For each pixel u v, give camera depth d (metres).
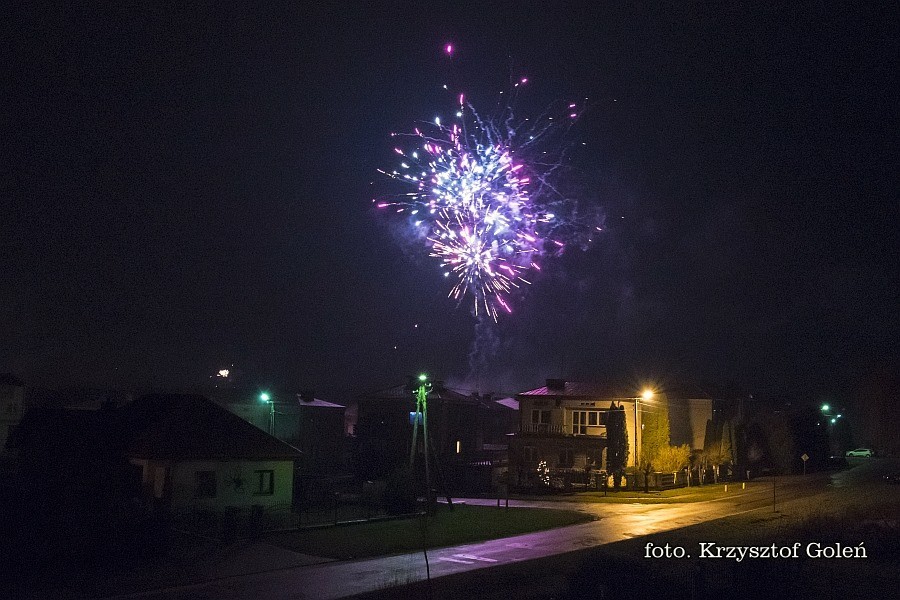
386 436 65.31
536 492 52.66
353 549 29.23
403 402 65.19
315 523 34.91
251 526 31.75
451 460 59.91
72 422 41.16
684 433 62.44
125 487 35.47
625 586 20.55
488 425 81.81
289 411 60.94
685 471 57.06
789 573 21.42
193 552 28.33
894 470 74.31
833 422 88.44
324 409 63.00
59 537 26.25
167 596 22.20
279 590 22.81
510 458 59.66
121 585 23.42
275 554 28.12
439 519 38.09
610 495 50.62
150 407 41.53
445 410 65.00
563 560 27.09
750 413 71.38
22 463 39.16
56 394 75.19
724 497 49.16
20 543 25.69
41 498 29.75
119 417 41.53
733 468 63.41
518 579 23.78
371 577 24.55
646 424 56.97
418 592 22.23
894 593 21.12
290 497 38.19
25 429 41.75
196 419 38.00
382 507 40.41
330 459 62.62
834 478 64.56
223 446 36.44
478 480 55.41
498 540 32.06
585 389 60.03
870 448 96.94
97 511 28.50
